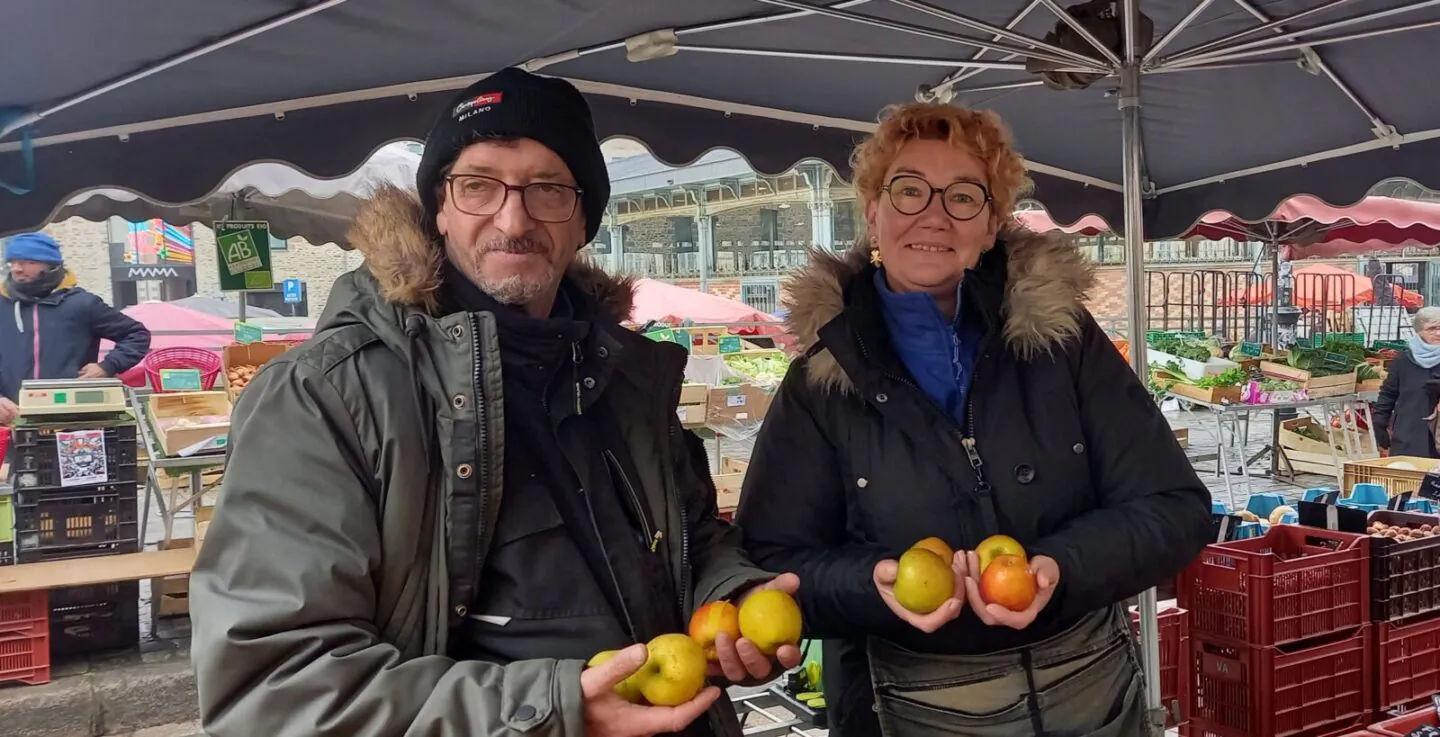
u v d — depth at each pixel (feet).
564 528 5.09
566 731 4.01
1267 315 54.80
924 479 6.77
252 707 4.01
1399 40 10.50
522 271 5.13
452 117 5.18
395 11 8.07
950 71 11.64
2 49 7.14
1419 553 11.34
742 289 106.32
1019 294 6.91
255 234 20.08
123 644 17.47
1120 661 7.04
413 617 4.63
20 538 16.88
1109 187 17.31
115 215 21.42
